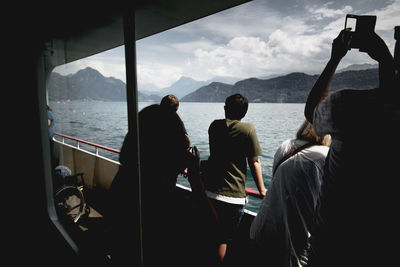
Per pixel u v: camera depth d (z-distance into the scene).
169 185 1.25
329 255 0.74
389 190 0.61
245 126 1.45
